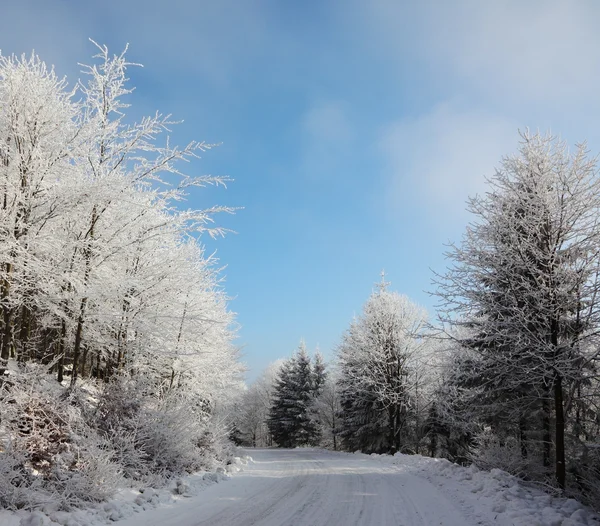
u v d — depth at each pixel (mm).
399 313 29125
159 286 12695
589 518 7930
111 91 11641
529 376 11750
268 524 7113
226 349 19312
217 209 12234
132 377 12727
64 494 7145
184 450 12188
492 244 13008
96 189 10336
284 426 47500
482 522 7418
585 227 11602
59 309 10867
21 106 9766
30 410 8500
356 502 9180
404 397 27391
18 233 9602
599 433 13273
